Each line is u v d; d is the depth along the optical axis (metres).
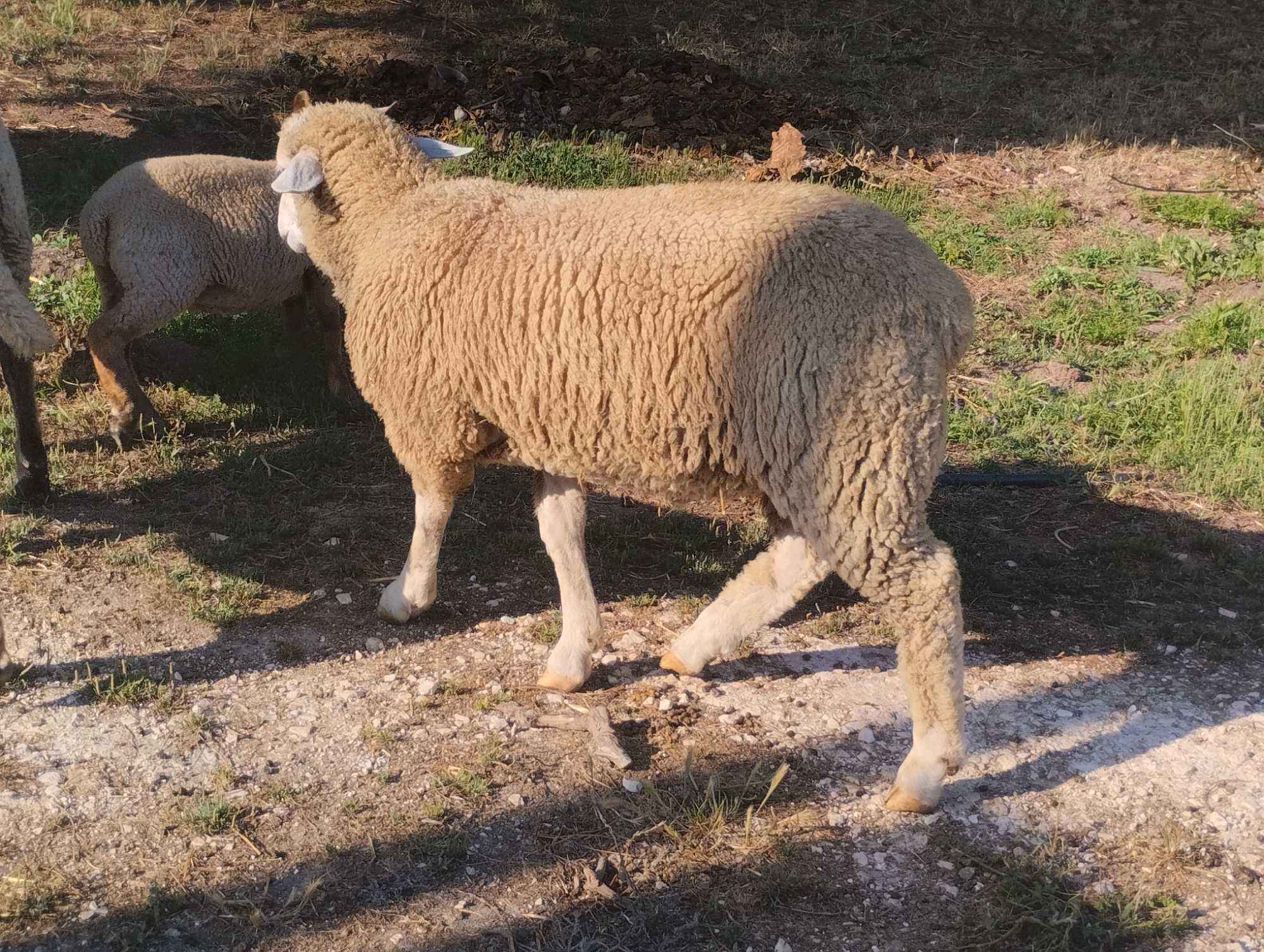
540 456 3.30
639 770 3.27
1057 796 3.25
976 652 3.58
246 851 3.10
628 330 3.14
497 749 3.29
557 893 3.06
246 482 3.96
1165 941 3.02
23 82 6.03
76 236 4.64
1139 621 3.68
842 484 3.08
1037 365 4.59
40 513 3.80
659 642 3.58
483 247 3.24
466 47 7.19
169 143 5.63
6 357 3.72
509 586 3.71
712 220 3.15
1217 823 3.21
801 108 6.75
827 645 3.59
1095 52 8.32
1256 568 3.83
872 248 3.10
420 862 3.10
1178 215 5.89
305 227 3.50
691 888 3.08
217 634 3.52
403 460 3.44
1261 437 4.23
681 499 3.30
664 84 6.77
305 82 6.39
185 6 7.27
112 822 3.13
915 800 3.19
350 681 3.43
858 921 3.04
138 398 4.06
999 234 5.68
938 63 7.89
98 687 3.35
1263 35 8.85
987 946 3.01
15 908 2.99
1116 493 4.07
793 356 3.07
